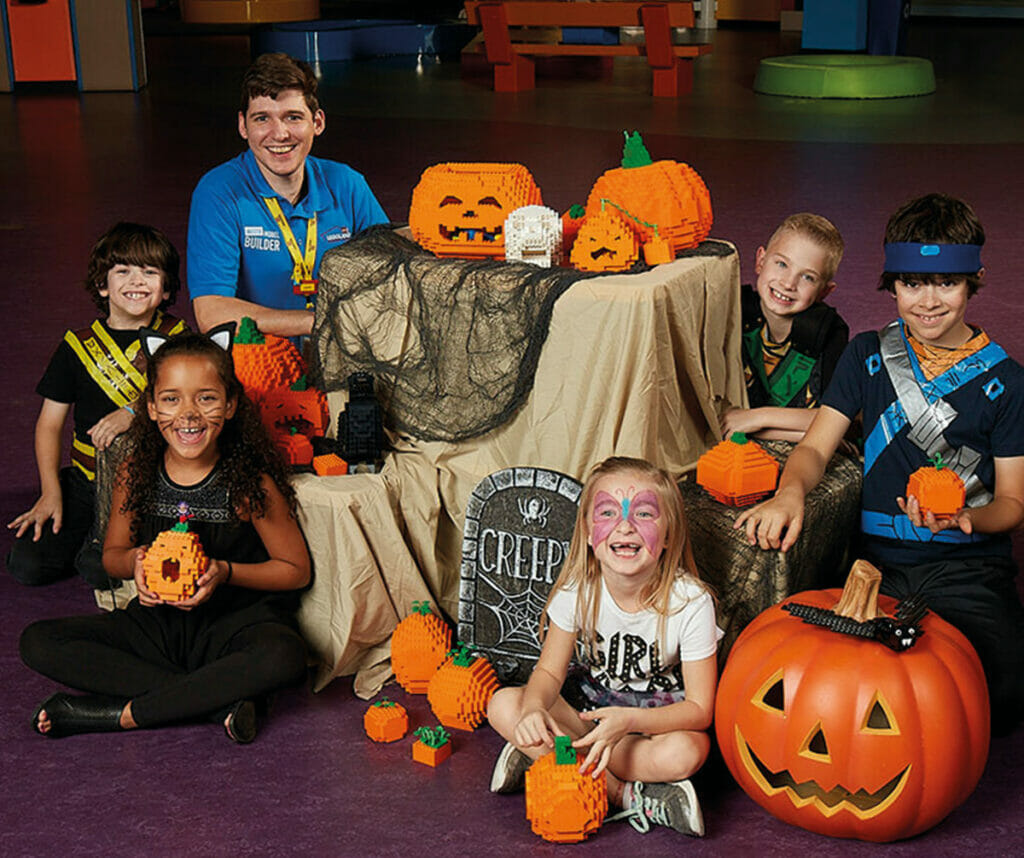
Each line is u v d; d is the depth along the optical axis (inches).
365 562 134.3
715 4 905.5
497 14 600.1
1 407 216.7
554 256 143.4
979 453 126.0
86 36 620.1
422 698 134.6
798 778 106.4
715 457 129.0
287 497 134.5
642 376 129.2
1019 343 246.1
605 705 120.3
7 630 147.9
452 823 112.5
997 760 122.0
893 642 106.0
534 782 109.7
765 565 123.0
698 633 114.9
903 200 363.9
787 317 151.6
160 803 115.6
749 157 432.5
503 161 424.2
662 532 112.7
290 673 126.7
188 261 172.1
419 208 145.5
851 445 141.4
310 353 155.7
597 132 486.3
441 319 139.5
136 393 159.0
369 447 140.1
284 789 117.8
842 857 107.3
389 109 553.0
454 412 140.9
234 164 173.2
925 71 592.4
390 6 1043.9
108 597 153.1
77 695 128.6
